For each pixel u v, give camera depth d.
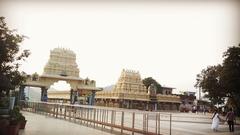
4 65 16.88
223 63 43.72
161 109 96.38
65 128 21.38
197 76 57.09
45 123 24.81
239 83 42.34
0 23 15.77
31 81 63.81
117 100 87.62
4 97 17.70
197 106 103.69
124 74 91.44
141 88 93.88
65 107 30.53
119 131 21.19
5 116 14.93
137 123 25.48
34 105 41.88
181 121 39.56
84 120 25.77
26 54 17.56
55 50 71.69
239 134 23.81
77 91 70.75
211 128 28.89
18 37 16.52
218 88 51.53
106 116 22.52
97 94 95.06
